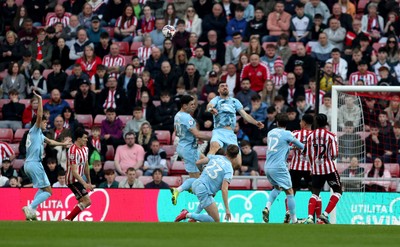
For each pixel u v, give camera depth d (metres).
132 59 65.88
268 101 61.12
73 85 65.19
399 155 56.34
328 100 59.00
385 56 63.56
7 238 27.39
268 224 37.09
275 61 63.22
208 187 40.91
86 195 46.59
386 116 56.84
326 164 43.62
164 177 55.31
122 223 36.81
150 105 61.28
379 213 50.25
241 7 68.38
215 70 63.56
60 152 56.16
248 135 58.91
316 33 66.81
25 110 63.81
